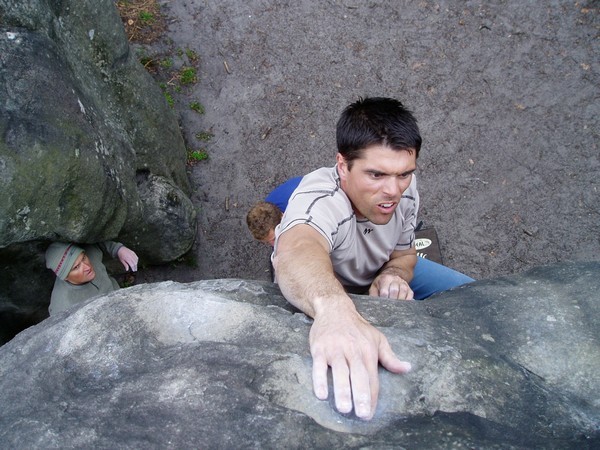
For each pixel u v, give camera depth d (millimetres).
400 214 2131
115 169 3270
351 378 1286
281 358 1434
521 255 4559
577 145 4848
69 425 1329
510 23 5312
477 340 1538
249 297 1718
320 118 5090
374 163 1774
